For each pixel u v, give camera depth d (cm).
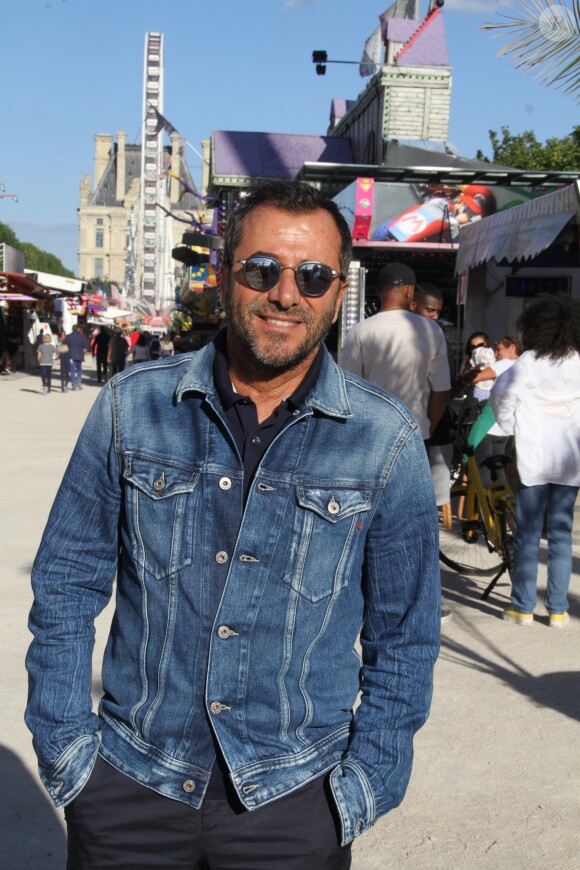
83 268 18038
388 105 2314
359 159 2594
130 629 191
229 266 196
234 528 185
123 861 185
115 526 198
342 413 190
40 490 970
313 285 188
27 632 527
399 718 189
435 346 513
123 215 17950
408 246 1452
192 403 192
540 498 550
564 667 495
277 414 192
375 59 2545
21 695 442
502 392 537
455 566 684
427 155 2220
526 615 565
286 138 2658
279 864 182
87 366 4291
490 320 1398
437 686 467
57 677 191
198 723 184
